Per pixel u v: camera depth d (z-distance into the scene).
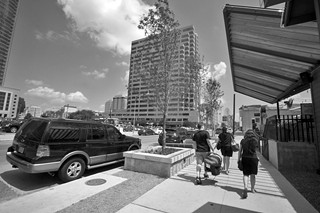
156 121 90.94
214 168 5.11
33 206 3.52
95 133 6.34
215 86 17.55
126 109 112.62
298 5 3.29
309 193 4.46
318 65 5.91
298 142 6.78
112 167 7.39
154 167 5.85
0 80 83.94
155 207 3.56
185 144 12.39
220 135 6.58
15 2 83.81
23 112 107.06
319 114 6.12
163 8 7.00
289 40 5.14
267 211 3.49
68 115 88.81
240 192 4.45
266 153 9.23
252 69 8.27
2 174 5.91
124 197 4.01
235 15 4.96
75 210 3.39
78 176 5.52
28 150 4.95
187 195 4.18
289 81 8.09
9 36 84.25
